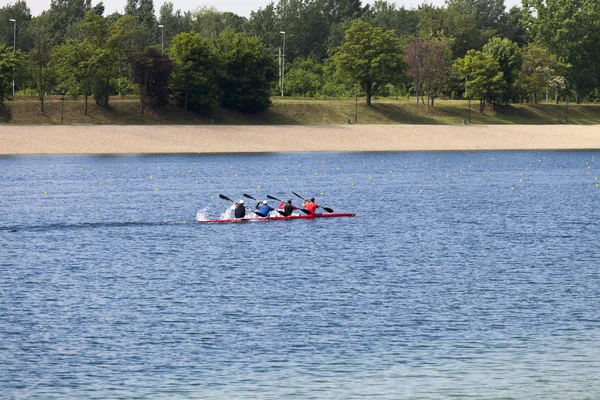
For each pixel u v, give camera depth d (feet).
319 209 578.25
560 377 233.55
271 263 378.73
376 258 392.88
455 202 633.61
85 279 343.67
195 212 567.59
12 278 344.49
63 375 230.89
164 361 242.37
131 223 501.56
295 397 217.97
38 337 261.85
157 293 319.06
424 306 301.43
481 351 253.44
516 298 313.73
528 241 447.42
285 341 260.42
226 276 350.43
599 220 535.19
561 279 346.95
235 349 252.42
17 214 544.62
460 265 377.09
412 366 240.94
